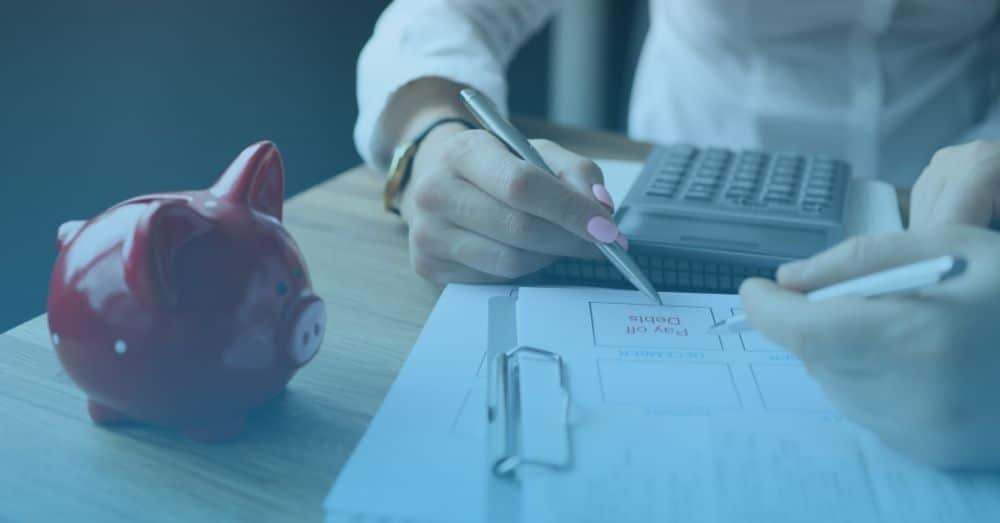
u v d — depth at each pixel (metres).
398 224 0.64
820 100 1.02
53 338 0.36
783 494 0.34
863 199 0.62
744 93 1.05
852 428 0.38
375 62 0.73
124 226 0.36
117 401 0.37
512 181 0.48
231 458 0.37
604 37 1.49
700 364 0.42
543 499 0.33
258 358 0.37
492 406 0.39
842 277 0.36
